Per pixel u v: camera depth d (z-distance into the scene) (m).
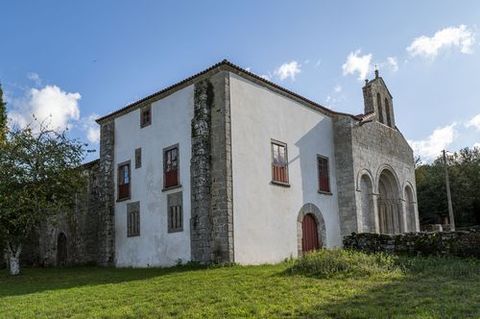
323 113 26.00
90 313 10.71
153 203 22.73
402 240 17.14
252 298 11.08
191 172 20.78
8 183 21.58
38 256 31.33
